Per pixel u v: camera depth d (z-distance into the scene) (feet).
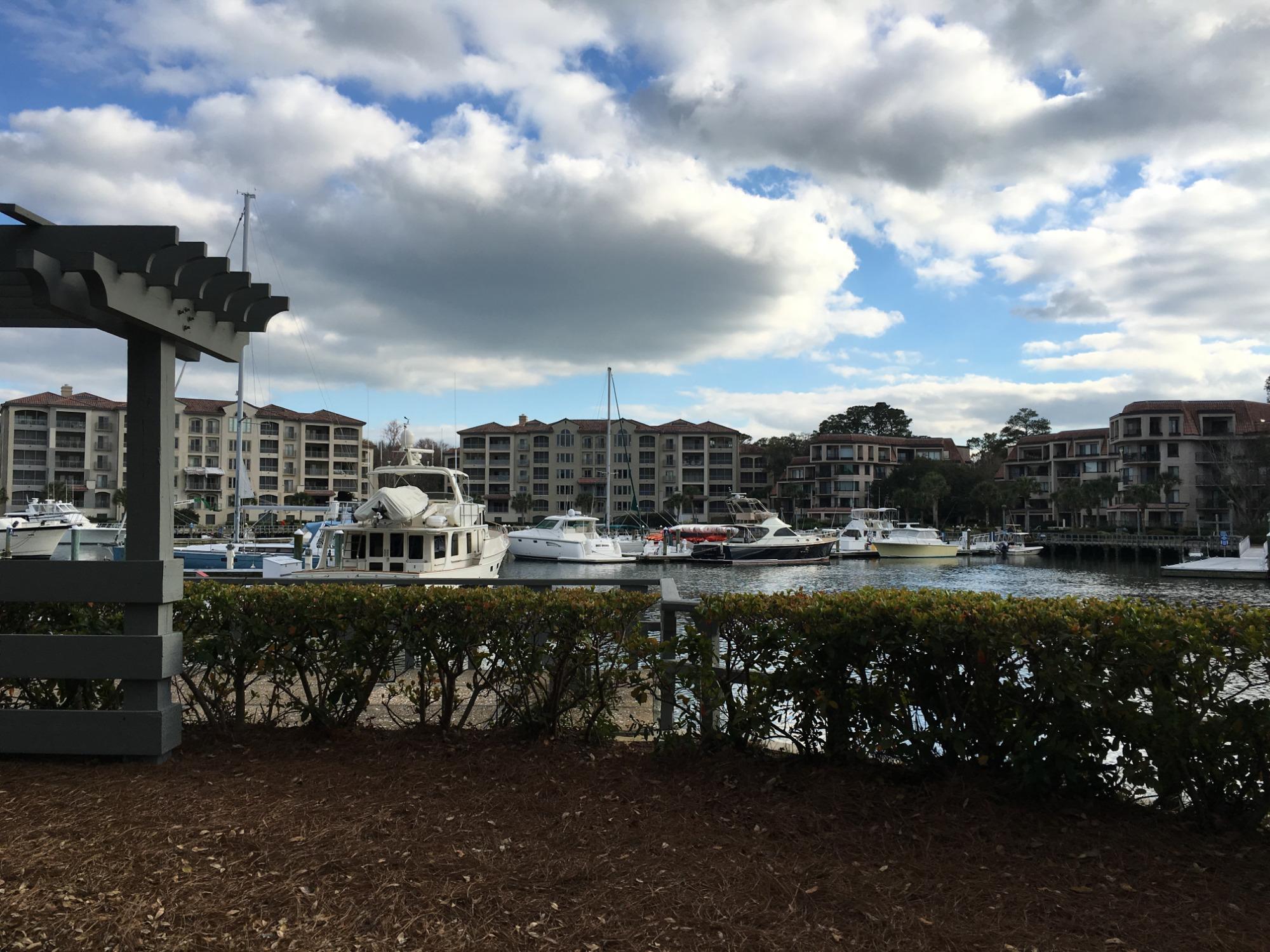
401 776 14.52
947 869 11.19
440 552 67.56
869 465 364.58
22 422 298.97
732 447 386.52
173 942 9.00
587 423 393.70
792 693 14.92
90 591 15.02
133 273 13.66
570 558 184.44
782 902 10.21
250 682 17.56
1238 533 238.89
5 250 13.71
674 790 14.06
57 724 15.14
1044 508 351.25
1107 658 12.80
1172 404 282.36
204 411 314.14
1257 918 9.93
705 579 162.30
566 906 9.98
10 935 9.04
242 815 12.53
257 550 106.22
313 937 9.20
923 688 14.11
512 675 16.49
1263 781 12.19
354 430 348.18
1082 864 11.37
